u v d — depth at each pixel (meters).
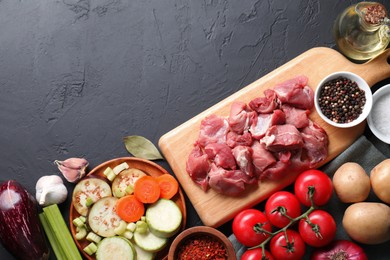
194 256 0.73
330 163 0.78
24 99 0.83
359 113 0.77
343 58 0.80
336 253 0.73
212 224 0.77
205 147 0.77
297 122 0.77
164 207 0.77
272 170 0.76
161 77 0.83
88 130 0.82
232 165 0.76
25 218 0.76
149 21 0.83
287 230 0.72
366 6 0.77
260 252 0.72
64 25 0.83
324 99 0.77
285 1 0.83
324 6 0.83
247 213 0.73
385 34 0.77
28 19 0.83
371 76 0.79
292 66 0.80
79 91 0.83
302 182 0.73
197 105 0.83
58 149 0.82
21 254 0.77
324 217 0.71
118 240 0.77
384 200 0.73
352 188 0.73
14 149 0.82
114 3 0.84
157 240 0.77
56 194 0.79
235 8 0.83
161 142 0.79
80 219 0.78
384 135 0.77
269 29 0.83
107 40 0.83
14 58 0.83
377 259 0.77
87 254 0.78
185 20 0.83
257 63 0.83
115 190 0.79
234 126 0.77
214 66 0.83
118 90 0.83
